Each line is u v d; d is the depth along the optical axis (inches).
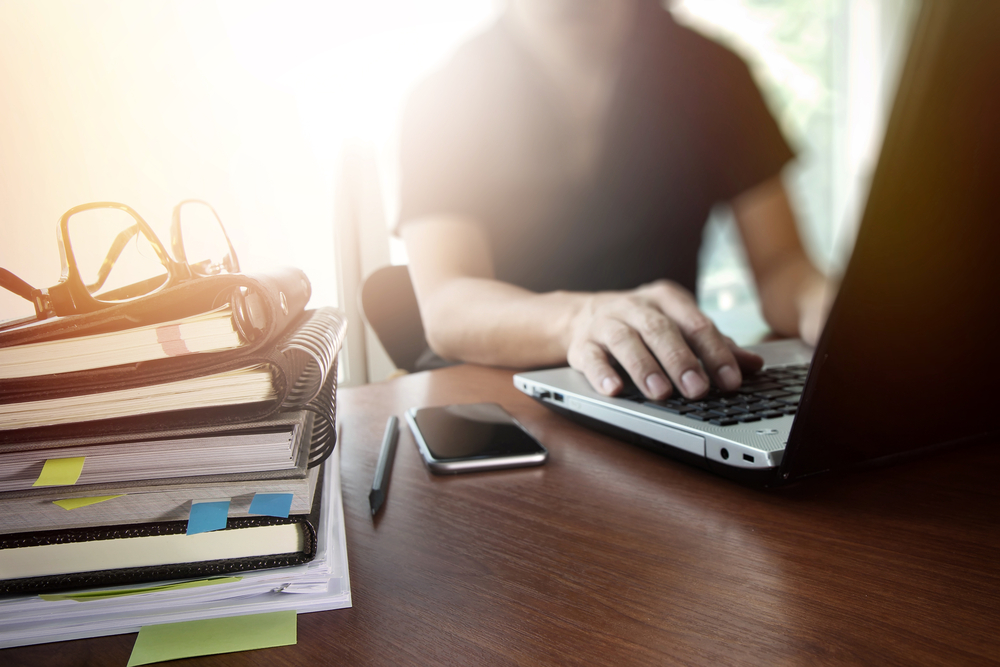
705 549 13.1
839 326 11.8
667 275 64.3
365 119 83.4
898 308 12.1
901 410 13.7
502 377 32.5
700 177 64.2
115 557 11.0
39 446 10.6
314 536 11.2
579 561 12.7
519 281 61.4
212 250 34.6
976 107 10.8
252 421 10.9
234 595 10.9
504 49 59.7
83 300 11.9
